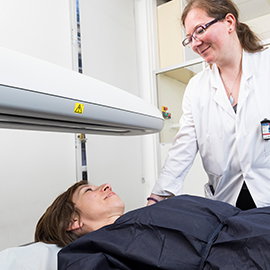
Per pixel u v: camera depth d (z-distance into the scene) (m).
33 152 1.85
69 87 0.62
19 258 0.87
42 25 1.97
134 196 2.64
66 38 2.14
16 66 0.53
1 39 1.73
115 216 1.05
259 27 2.88
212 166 1.22
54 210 1.04
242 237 0.59
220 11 1.02
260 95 1.09
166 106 2.76
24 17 1.87
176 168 1.23
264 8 2.74
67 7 2.18
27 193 1.81
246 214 0.76
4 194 1.69
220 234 0.64
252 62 1.13
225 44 1.06
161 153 2.75
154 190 1.23
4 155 1.70
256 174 1.12
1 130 1.70
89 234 0.73
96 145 2.27
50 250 0.92
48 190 1.93
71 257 0.66
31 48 1.89
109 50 2.49
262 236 0.57
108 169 2.37
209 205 0.80
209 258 0.60
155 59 2.85
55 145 1.99
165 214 0.72
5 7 1.76
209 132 1.18
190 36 1.08
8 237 1.70
